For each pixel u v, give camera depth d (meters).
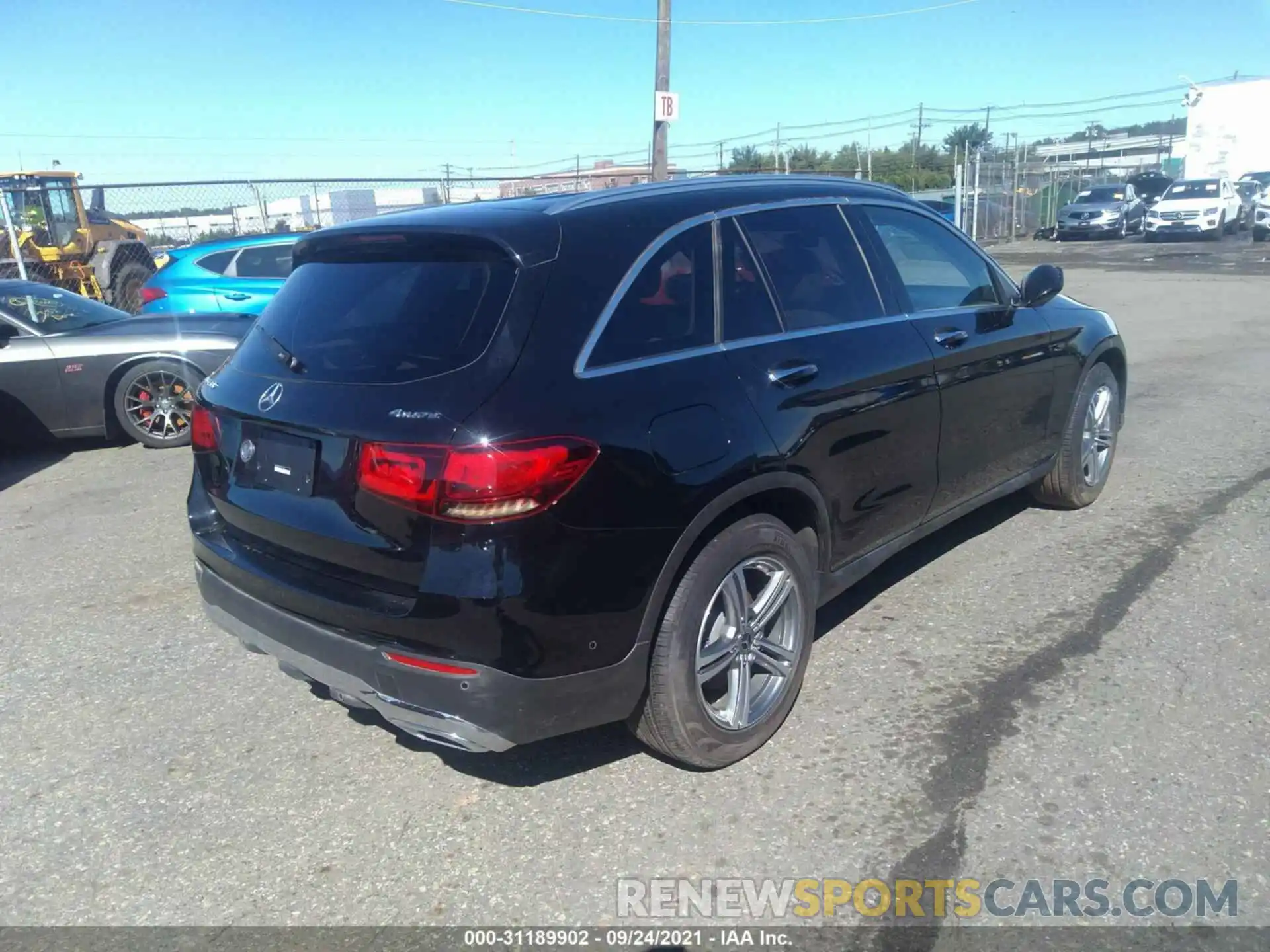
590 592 2.83
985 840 2.94
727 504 3.13
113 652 4.49
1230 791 3.09
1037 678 3.79
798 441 3.39
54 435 8.13
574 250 3.09
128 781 3.49
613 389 2.95
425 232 3.14
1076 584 4.60
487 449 2.69
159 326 8.49
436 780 3.41
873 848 2.95
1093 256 25.98
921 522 4.22
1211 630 4.09
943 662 3.96
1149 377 9.31
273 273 11.38
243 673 4.25
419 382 2.86
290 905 2.85
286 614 3.13
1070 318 5.18
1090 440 5.46
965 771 3.26
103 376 8.14
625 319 3.10
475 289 3.01
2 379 7.85
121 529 6.24
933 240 4.48
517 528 2.70
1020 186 35.06
